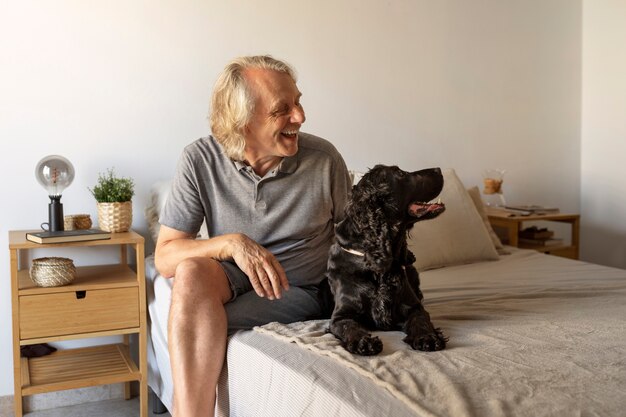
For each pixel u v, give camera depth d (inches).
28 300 95.3
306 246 83.3
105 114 116.3
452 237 121.3
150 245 120.8
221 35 124.3
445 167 152.2
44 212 113.4
